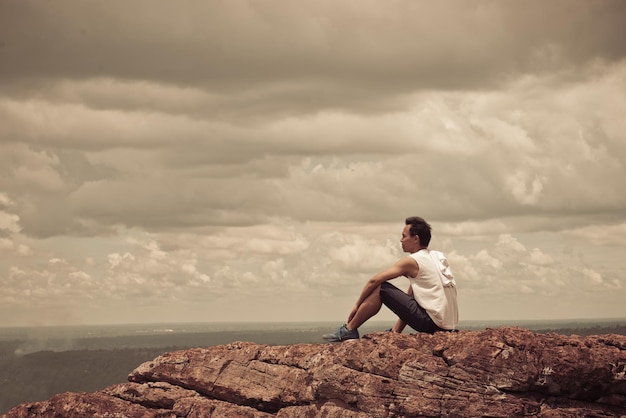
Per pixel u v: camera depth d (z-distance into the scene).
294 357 13.22
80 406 13.17
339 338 13.19
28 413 13.34
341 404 12.20
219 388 13.38
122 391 13.86
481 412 11.41
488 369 11.57
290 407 12.66
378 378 12.02
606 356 11.51
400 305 12.86
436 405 11.61
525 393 11.52
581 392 11.45
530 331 12.03
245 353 13.65
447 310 12.71
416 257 12.81
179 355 14.00
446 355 11.90
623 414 11.41
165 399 13.57
